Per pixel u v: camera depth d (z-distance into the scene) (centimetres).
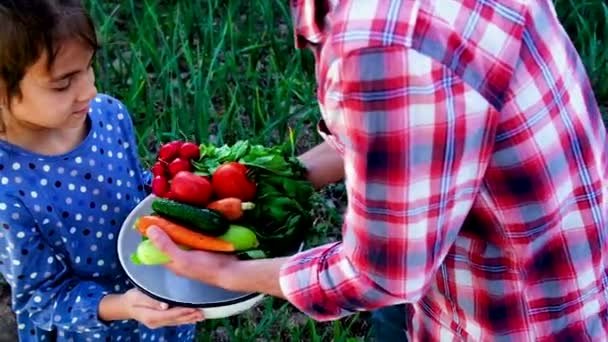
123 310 169
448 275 133
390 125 105
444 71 104
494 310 131
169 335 204
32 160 167
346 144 111
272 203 166
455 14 107
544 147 115
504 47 109
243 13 381
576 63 125
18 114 158
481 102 107
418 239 113
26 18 144
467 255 129
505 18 110
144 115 310
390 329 187
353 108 106
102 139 179
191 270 147
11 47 146
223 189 165
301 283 129
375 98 104
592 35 336
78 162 173
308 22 114
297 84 314
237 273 144
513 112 111
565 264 128
